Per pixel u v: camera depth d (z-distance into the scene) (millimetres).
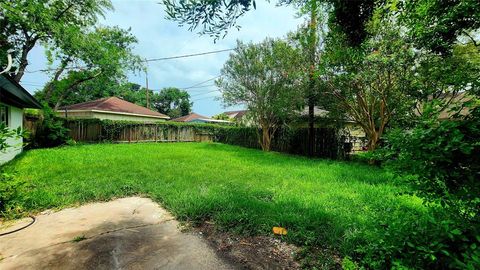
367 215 2900
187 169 5844
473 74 2086
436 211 1724
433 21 2586
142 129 14625
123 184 4320
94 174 5023
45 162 6391
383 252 1744
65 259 2061
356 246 2156
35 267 1939
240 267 2006
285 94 9094
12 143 6793
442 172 1457
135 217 3023
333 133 9180
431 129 1470
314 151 9812
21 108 8609
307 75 8047
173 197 3637
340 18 2273
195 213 3045
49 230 2617
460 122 1396
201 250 2260
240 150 11195
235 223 2791
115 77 13906
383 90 6766
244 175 5285
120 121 13688
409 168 1603
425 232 1629
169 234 2582
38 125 10305
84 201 3537
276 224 2738
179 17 1601
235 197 3604
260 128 12555
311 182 4723
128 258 2100
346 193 3922
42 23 9914
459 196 1450
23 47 10906
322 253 2184
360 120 8141
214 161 7273
